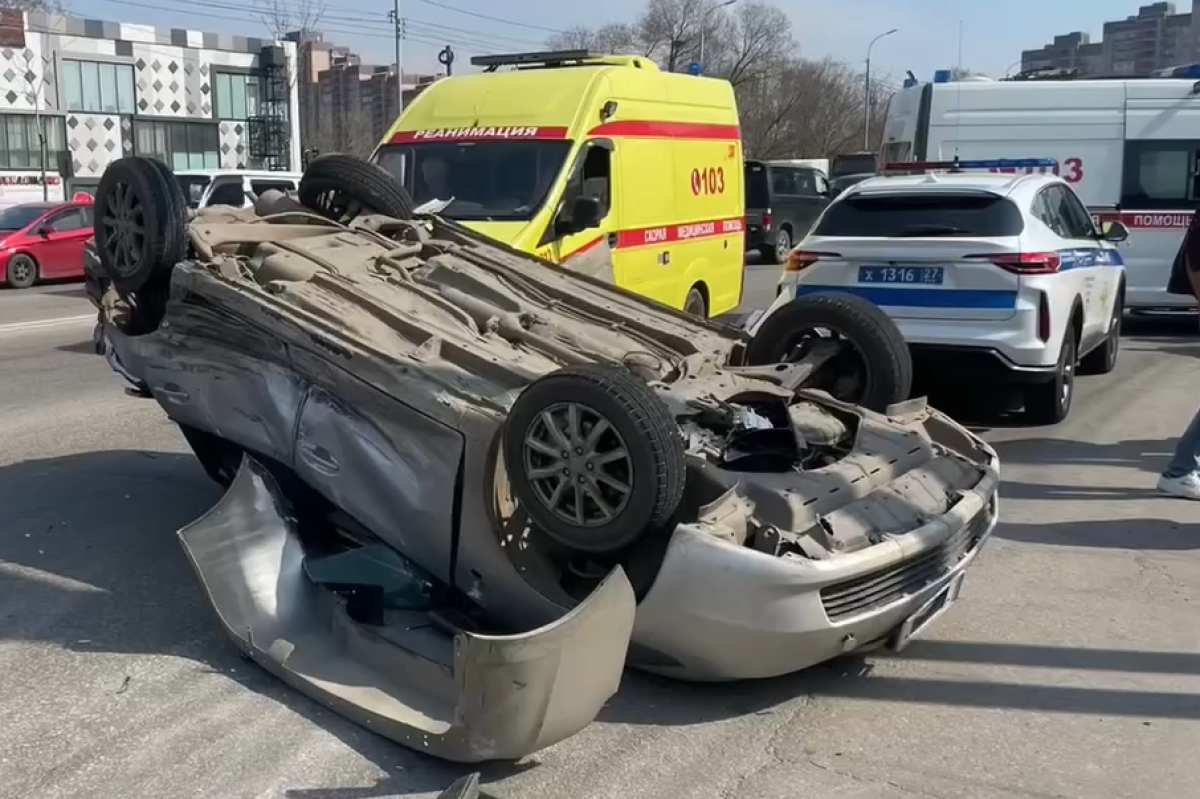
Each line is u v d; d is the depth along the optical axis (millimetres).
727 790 3713
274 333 4863
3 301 17641
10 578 5469
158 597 5262
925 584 4359
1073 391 10445
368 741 3984
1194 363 12133
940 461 4996
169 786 3668
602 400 3889
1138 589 5547
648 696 4383
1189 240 7492
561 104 9867
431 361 4598
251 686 4375
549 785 3730
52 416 8977
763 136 59719
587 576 4293
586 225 9383
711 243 12242
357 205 6508
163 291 5559
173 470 7410
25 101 41719
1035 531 6426
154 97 45594
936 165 11016
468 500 4301
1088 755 3984
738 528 4004
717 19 57531
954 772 3852
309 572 4656
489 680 3520
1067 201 9625
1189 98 13469
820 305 5770
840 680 4562
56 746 3906
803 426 4902
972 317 8188
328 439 4715
